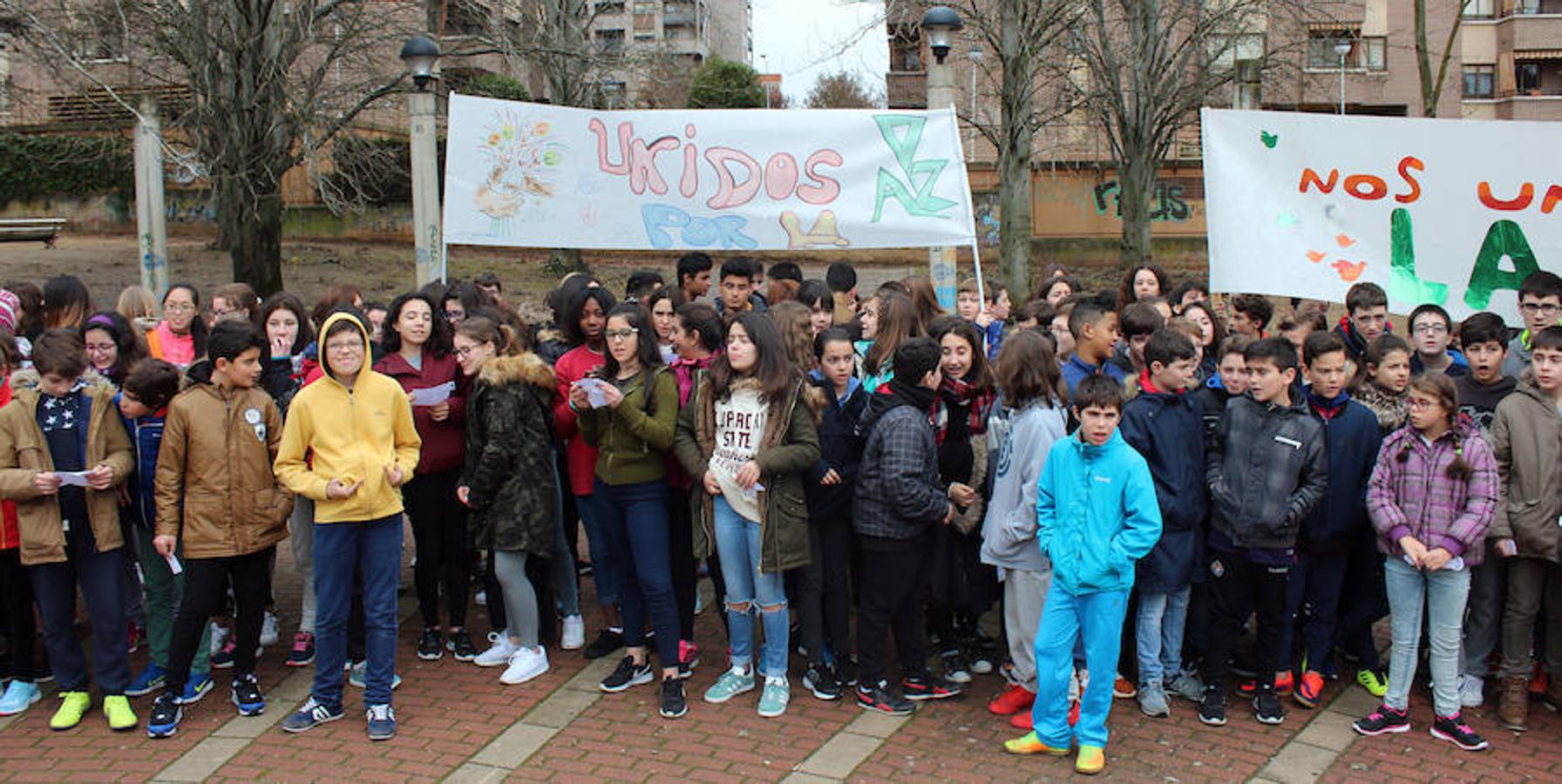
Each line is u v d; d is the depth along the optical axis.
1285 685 5.23
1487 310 6.36
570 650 5.98
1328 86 28.64
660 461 5.26
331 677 5.09
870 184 7.45
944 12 8.11
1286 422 4.88
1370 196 6.51
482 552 6.94
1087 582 4.53
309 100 14.88
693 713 5.18
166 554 4.96
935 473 5.04
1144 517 4.50
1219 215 6.70
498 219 7.45
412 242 27.50
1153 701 5.08
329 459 4.89
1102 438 4.53
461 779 4.60
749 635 5.34
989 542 5.07
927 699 5.28
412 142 8.49
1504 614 5.06
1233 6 18.83
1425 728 4.97
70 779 4.63
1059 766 4.65
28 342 6.15
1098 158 26.97
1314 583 5.19
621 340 5.13
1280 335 6.13
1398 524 4.75
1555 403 4.90
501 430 5.36
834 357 5.12
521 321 6.45
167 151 11.14
